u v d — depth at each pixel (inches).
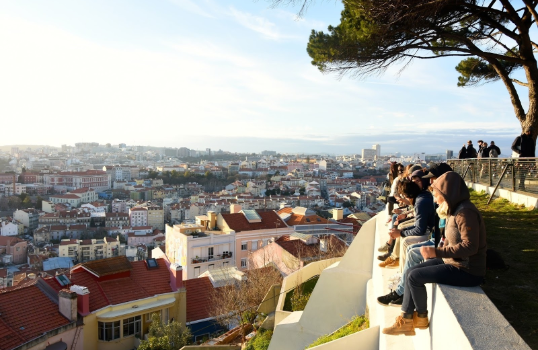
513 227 335.3
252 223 1531.7
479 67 716.7
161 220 5044.3
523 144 508.7
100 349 719.7
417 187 214.7
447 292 134.1
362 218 1667.1
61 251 3479.3
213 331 839.7
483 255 138.5
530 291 189.9
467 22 553.6
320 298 366.9
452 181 144.2
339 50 520.1
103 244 3656.5
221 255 1414.9
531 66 514.0
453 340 116.0
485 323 111.8
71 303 681.6
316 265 570.9
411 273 147.7
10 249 3523.6
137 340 756.6
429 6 433.4
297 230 1255.5
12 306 658.8
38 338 622.5
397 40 503.8
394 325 153.3
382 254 297.3
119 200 6117.1
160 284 840.3
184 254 1365.7
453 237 141.9
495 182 561.0
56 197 6127.0
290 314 458.6
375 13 467.2
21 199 5940.0
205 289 927.7
